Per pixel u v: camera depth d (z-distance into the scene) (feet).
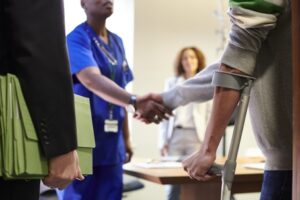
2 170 2.57
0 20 2.66
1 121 2.58
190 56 13.56
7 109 2.59
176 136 13.34
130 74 7.54
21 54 2.61
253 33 3.33
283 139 3.47
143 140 14.79
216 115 3.48
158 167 7.22
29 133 2.64
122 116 7.14
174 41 15.66
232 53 3.42
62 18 2.81
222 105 3.44
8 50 2.68
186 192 8.20
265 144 3.59
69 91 2.78
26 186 2.79
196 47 14.66
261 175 6.63
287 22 3.41
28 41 2.61
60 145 2.73
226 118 3.46
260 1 3.27
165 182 6.03
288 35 3.41
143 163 7.86
